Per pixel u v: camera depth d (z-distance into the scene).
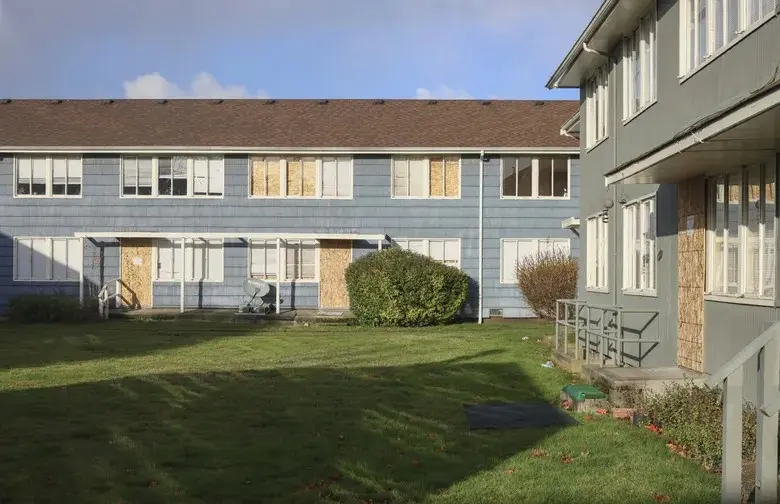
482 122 28.02
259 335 20.52
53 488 6.75
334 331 21.84
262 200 26.27
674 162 9.22
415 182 26.27
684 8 10.58
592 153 16.30
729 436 5.57
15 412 10.03
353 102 30.27
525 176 26.23
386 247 26.22
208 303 26.47
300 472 7.21
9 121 28.16
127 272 26.56
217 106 29.83
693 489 6.51
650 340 12.10
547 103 29.91
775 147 8.16
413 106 29.80
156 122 28.12
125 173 26.47
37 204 26.47
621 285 14.11
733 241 9.79
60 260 26.48
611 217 14.74
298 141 26.30
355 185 26.17
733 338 9.56
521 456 7.70
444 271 24.08
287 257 26.36
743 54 8.62
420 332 21.64
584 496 6.37
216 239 26.47
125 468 7.38
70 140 26.39
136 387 11.98
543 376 12.96
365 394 11.37
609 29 13.43
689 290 10.98
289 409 10.21
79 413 9.98
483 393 11.47
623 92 13.72
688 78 10.41
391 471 7.24
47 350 17.14
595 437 8.44
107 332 21.11
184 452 7.95
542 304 24.05
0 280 26.50
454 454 7.84
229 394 11.34
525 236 26.16
